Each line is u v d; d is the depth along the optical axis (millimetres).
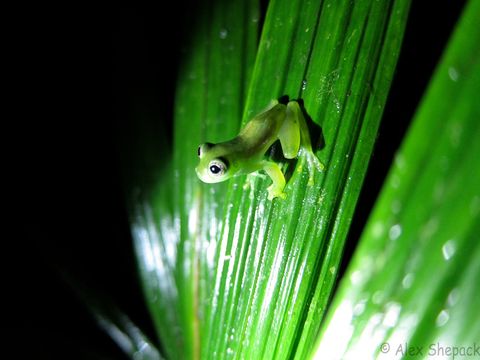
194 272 118
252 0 123
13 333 150
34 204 163
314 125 93
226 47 123
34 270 163
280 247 90
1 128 165
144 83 150
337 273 84
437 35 139
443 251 66
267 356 86
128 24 154
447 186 68
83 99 167
